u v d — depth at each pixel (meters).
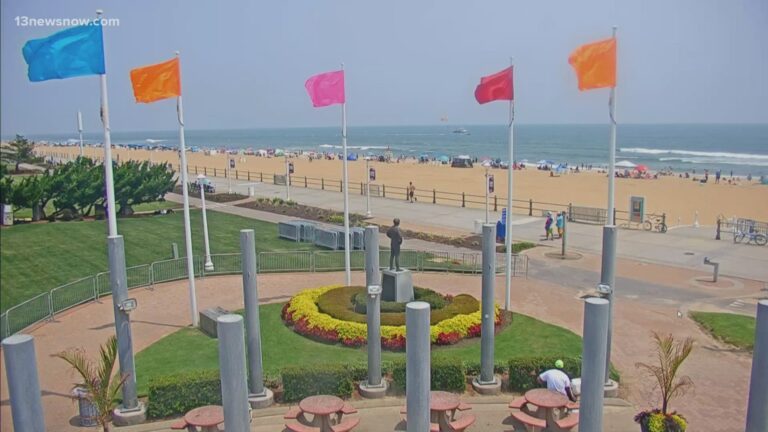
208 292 23.77
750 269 26.91
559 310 21.23
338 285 23.02
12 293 23.20
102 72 13.47
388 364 15.46
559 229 34.44
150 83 17.66
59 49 13.24
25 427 8.50
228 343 8.73
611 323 14.55
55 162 82.31
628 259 29.16
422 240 33.44
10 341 8.41
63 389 15.16
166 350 17.64
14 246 31.22
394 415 13.54
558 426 12.31
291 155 128.62
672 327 19.58
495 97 19.75
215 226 37.47
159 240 32.88
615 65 14.62
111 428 13.16
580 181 69.44
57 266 27.22
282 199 49.16
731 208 47.44
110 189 13.22
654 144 173.12
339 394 14.43
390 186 61.97
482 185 64.88
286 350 17.34
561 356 14.93
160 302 22.45
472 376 15.38
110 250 13.05
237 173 73.62
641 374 15.92
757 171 86.56
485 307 14.59
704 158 116.75
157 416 13.55
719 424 13.24
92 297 22.48
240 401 8.89
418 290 20.77
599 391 9.12
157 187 42.34
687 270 26.91
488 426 12.97
